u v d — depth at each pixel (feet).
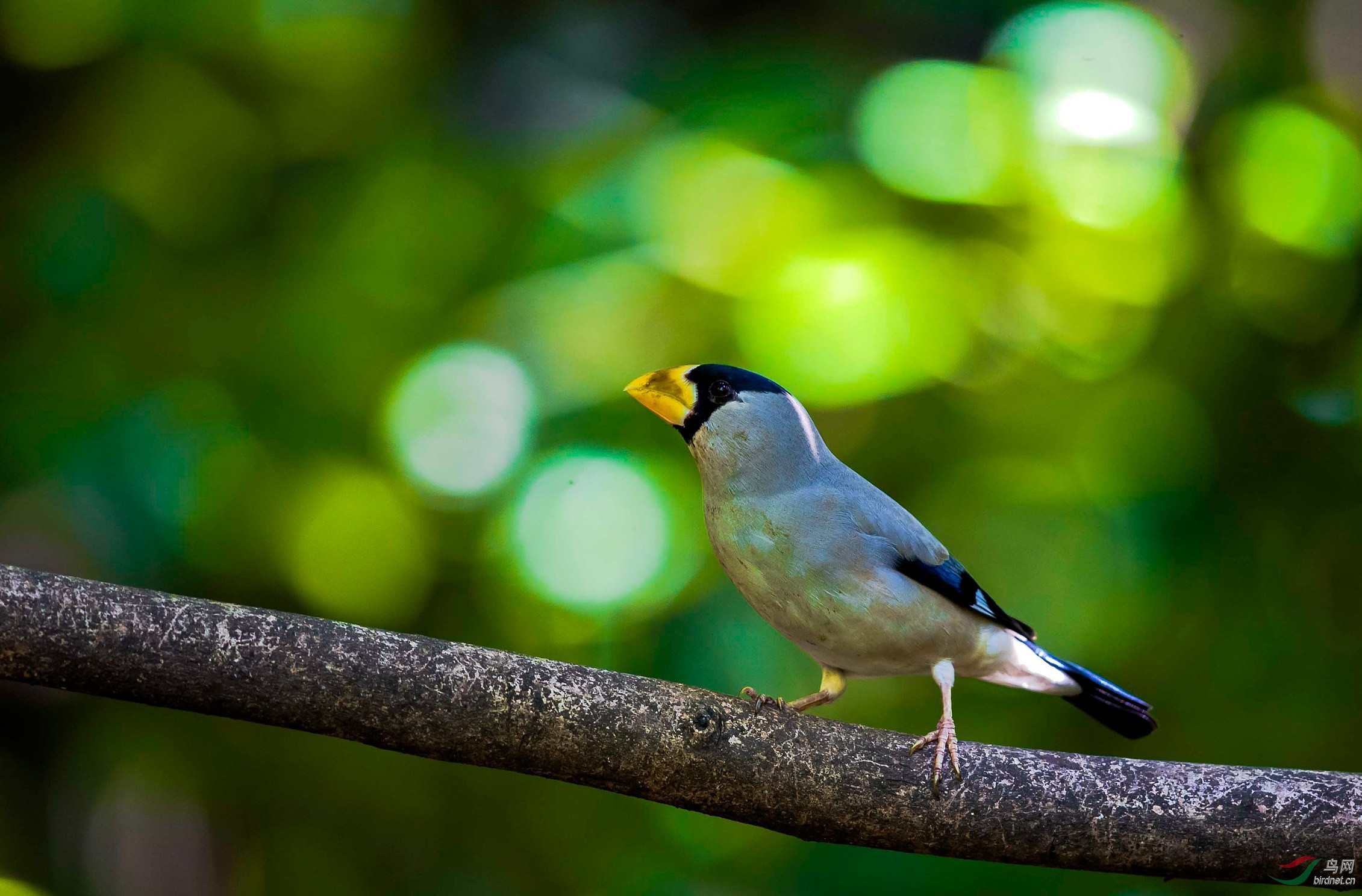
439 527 34.22
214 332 35.42
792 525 25.03
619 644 32.42
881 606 24.95
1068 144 35.70
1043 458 34.86
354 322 35.24
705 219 34.76
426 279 36.47
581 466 33.14
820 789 20.62
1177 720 33.73
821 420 34.32
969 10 39.04
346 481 34.60
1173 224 35.27
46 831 37.09
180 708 19.39
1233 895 30.55
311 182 38.11
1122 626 34.40
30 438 32.40
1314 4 38.40
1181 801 20.49
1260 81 38.11
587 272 34.58
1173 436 35.19
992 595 34.37
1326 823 20.21
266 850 34.65
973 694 34.24
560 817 34.30
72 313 34.14
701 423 25.99
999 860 21.07
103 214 34.88
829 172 35.27
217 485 33.30
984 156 35.01
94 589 18.95
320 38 38.75
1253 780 20.65
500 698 19.84
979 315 34.83
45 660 18.51
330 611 34.88
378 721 19.60
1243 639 33.81
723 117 36.35
